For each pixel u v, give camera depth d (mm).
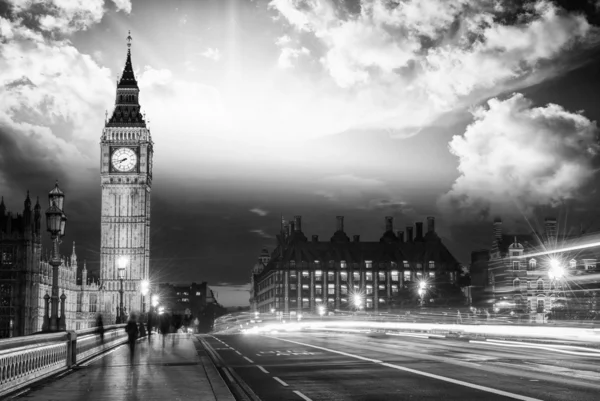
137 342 56438
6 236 141125
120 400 19156
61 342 28203
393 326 85875
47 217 32312
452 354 37344
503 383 23047
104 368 29641
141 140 176375
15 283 140500
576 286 135250
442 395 20375
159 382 23797
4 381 20453
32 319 142000
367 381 24594
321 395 21312
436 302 179250
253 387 23688
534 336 51531
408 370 28125
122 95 179500
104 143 176000
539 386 22094
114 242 173750
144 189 175375
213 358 37344
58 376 25953
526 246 144875
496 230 151250
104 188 174875
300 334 79812
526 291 139750
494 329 57750
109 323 170250
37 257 144625
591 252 138000
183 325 141625
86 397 19812
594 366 29062
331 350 42469
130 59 182375
